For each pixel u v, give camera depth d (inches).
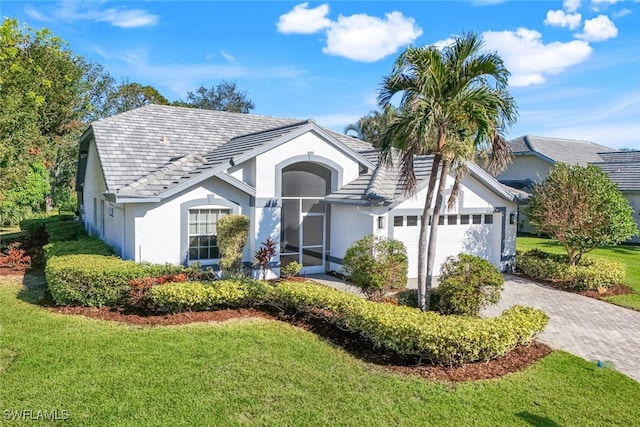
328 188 721.0
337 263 708.0
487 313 512.7
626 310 549.6
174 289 444.8
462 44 445.7
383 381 315.9
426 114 428.8
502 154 480.1
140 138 711.1
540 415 275.4
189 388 295.3
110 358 339.9
